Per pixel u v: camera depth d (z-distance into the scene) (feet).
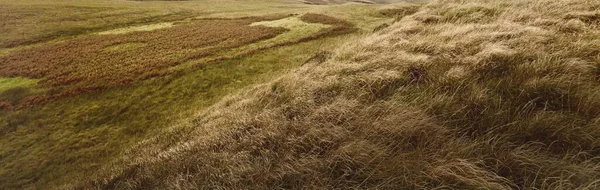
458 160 15.71
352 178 17.34
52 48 110.22
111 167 39.91
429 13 56.13
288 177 18.90
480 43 31.91
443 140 17.75
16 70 87.45
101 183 32.63
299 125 25.18
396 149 18.40
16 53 104.53
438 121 19.62
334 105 25.96
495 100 19.57
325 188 16.85
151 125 56.18
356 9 156.35
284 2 333.21
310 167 19.07
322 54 55.88
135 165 33.04
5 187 43.01
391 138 19.01
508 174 14.89
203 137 34.50
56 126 57.77
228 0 283.59
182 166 26.04
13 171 45.98
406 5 163.02
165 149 39.45
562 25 32.01
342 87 30.91
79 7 179.22
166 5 223.71
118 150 48.98
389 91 26.58
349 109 24.39
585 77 19.86
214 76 76.95
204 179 21.90
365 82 29.58
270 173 19.61
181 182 22.56
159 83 74.74
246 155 23.32
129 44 114.73
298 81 40.11
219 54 96.63
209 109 54.65
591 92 18.02
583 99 17.62
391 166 16.80
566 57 23.27
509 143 15.97
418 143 17.95
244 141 26.63
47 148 51.31
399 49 38.55
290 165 19.89
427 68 29.14
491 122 17.97
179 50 103.55
